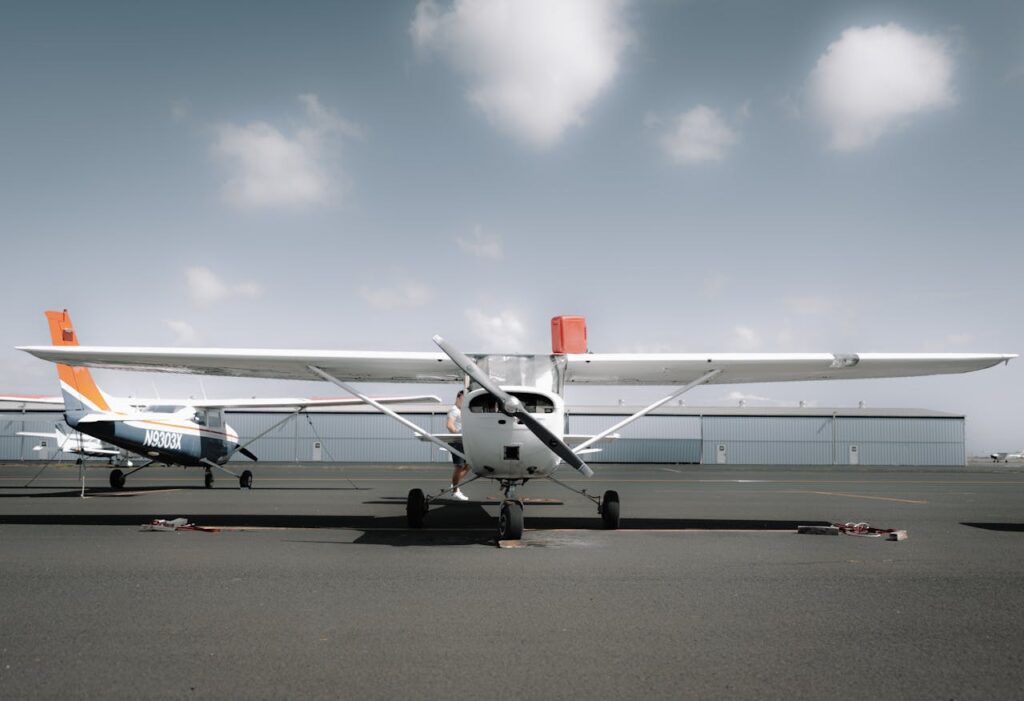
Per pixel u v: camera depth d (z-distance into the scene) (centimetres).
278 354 909
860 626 398
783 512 1131
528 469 772
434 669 322
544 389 873
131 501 1309
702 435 4725
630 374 1038
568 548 695
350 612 427
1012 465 5412
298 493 1573
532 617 416
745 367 986
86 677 310
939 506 1282
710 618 415
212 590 488
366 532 826
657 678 311
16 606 440
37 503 1252
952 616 421
